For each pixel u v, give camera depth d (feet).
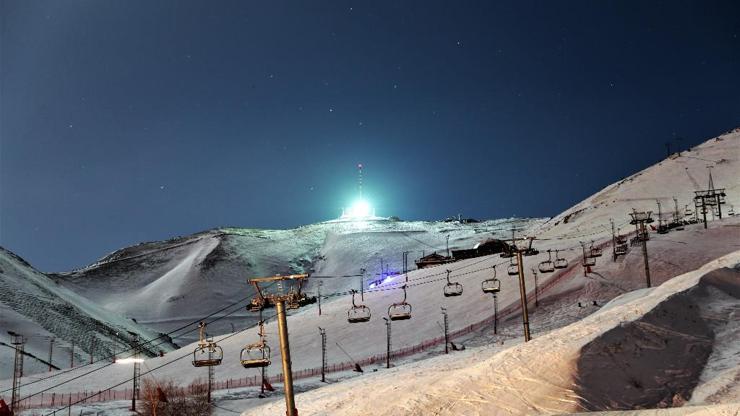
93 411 202.39
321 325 284.00
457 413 67.26
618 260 246.88
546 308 228.02
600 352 70.44
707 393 61.62
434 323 248.52
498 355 80.48
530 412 62.75
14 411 203.10
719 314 83.92
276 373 233.35
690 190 466.29
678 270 228.43
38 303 521.65
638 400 62.85
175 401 197.98
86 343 468.75
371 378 132.98
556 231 469.98
